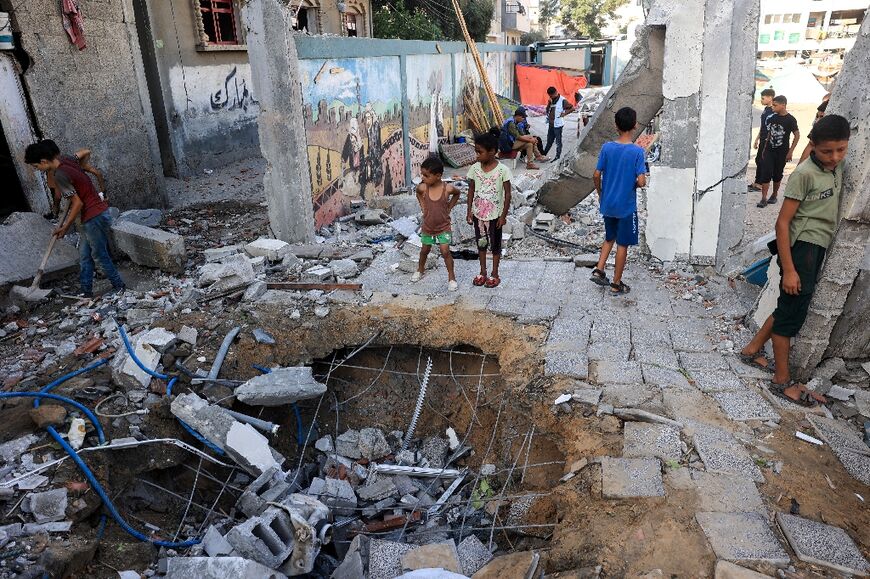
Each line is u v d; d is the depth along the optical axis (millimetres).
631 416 3934
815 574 2738
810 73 25734
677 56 5902
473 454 5082
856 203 3730
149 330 5012
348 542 4121
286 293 5758
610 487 3326
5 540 3154
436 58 13703
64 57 7895
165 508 4023
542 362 4668
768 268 5176
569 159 7699
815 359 4215
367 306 5504
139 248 6715
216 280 5848
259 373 4883
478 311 5391
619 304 5562
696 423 3816
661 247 6508
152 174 9578
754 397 4086
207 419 4164
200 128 12805
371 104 9672
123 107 8938
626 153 5273
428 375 5414
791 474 3375
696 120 6031
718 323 5156
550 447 4332
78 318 5555
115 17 8680
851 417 4020
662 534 2998
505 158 15062
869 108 3631
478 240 5793
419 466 5062
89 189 5684
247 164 13867
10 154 7547
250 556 3291
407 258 6629
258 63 6590
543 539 3791
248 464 4172
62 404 4137
